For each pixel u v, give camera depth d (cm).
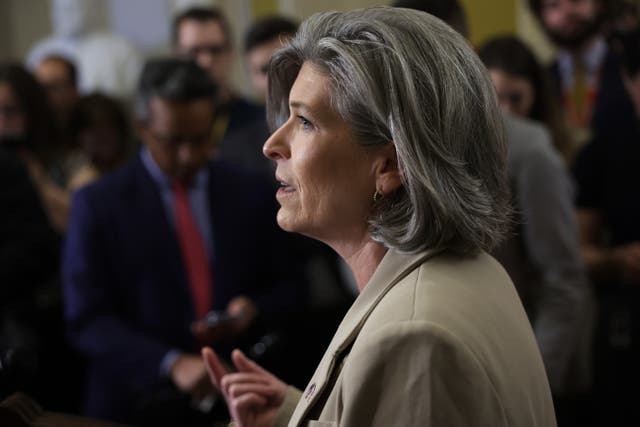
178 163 314
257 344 322
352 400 136
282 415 189
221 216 324
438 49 147
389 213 150
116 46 676
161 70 311
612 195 382
